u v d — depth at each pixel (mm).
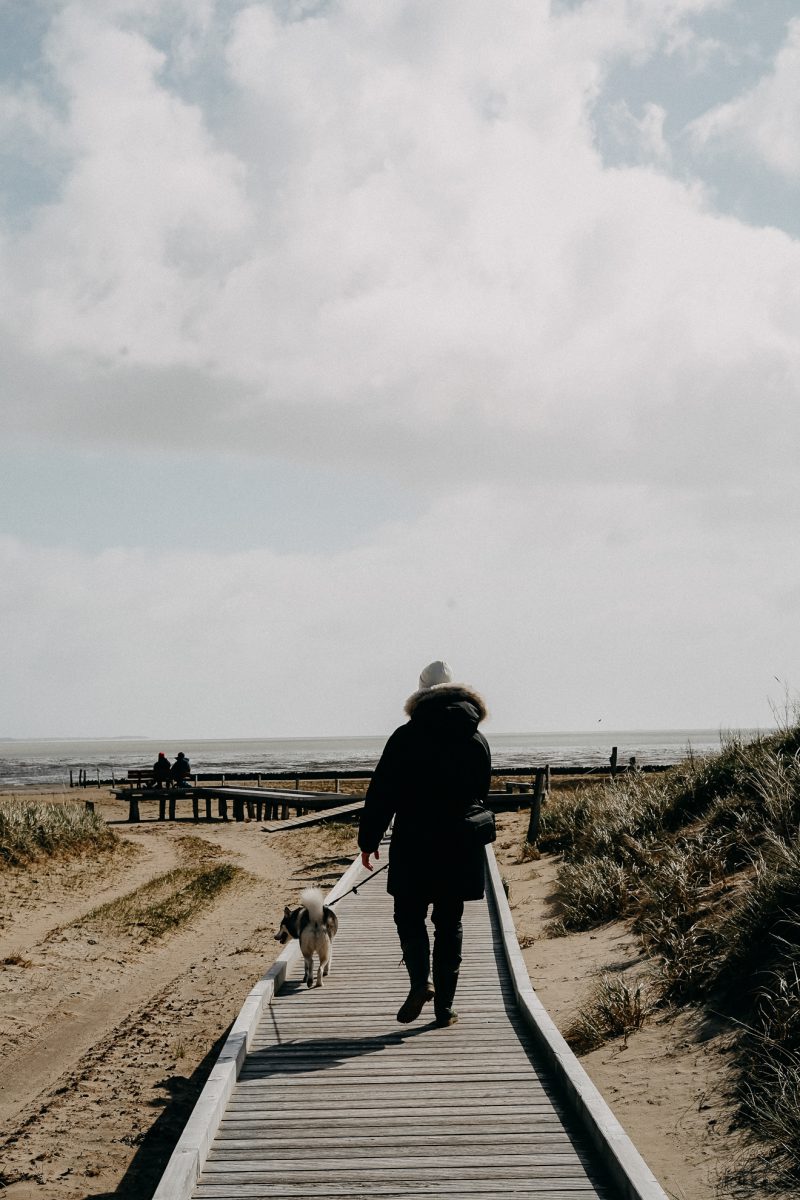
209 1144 4184
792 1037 5391
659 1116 5348
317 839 23516
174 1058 7824
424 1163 4035
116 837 22906
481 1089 4871
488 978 7379
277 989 7008
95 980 10477
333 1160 4070
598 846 12297
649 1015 6832
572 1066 4785
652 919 8672
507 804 20484
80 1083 7227
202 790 31375
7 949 11703
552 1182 3850
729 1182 4504
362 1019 6199
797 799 8875
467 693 5734
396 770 5543
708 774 11680
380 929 9758
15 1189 5441
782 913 6656
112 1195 5379
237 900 15562
